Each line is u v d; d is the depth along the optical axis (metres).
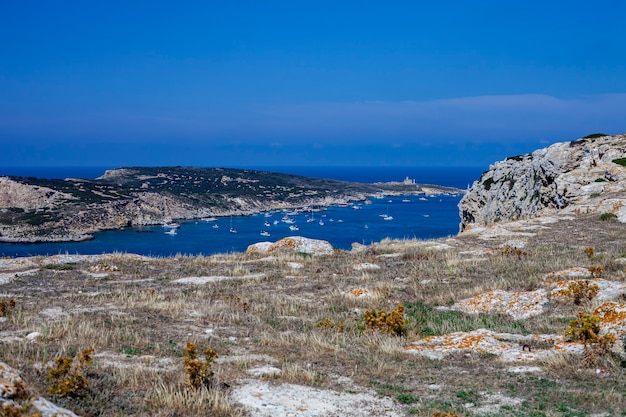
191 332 13.35
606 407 8.88
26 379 8.44
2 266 22.61
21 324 13.02
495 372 10.80
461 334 13.47
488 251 25.20
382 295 17.88
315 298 18.16
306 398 9.17
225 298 17.36
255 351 11.97
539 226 32.88
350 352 12.16
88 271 21.88
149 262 24.55
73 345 11.28
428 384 10.12
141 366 10.07
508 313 15.62
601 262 20.33
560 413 8.66
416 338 13.74
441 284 19.34
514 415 8.53
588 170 44.62
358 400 9.18
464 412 8.64
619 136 53.25
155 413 8.16
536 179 50.31
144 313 15.01
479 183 64.44
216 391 8.87
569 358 11.20
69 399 8.09
